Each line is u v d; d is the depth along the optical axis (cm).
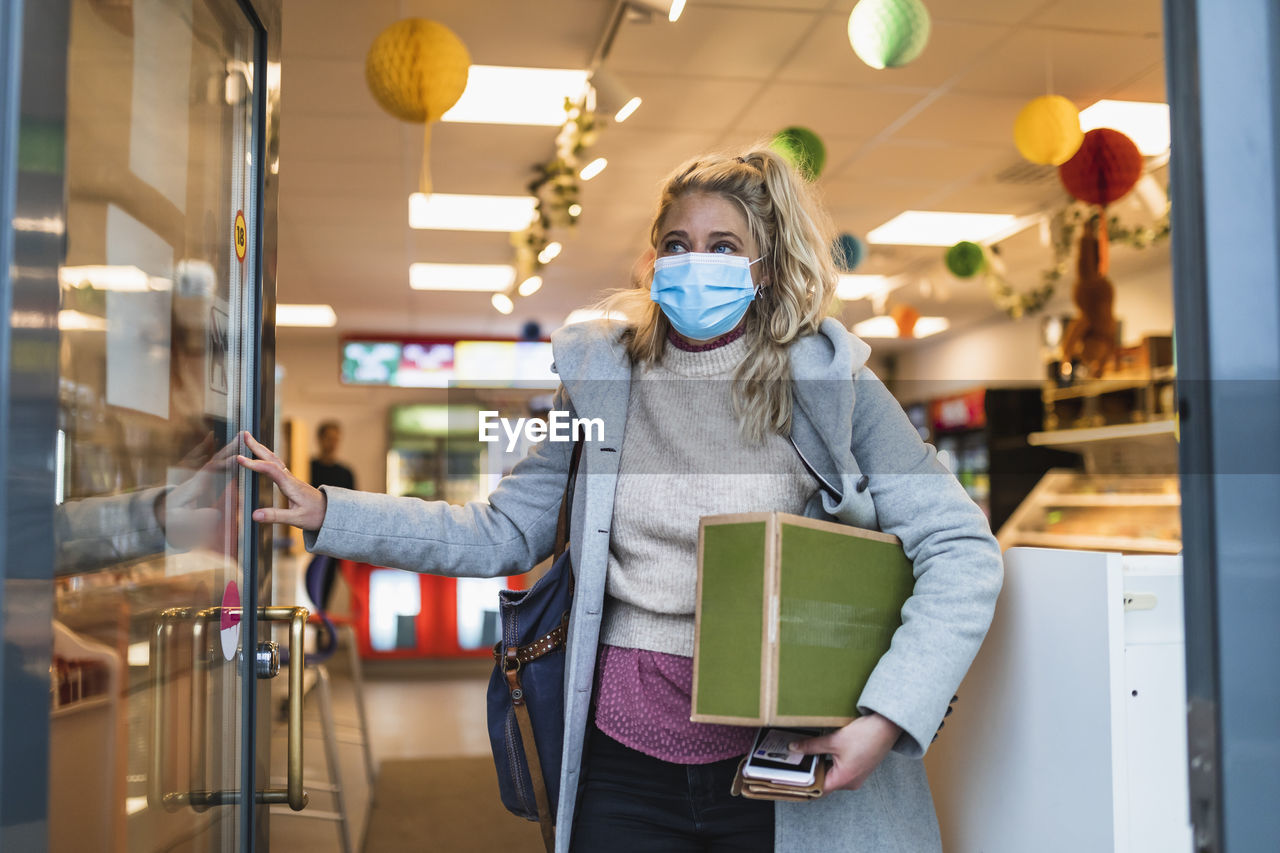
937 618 117
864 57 339
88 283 88
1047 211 661
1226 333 89
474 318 1005
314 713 552
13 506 70
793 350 130
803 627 112
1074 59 436
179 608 115
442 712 568
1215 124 89
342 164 557
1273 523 88
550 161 553
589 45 420
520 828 357
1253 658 88
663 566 130
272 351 151
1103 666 127
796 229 133
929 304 951
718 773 126
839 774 110
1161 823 127
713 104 481
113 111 94
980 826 147
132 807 101
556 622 142
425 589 714
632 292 146
